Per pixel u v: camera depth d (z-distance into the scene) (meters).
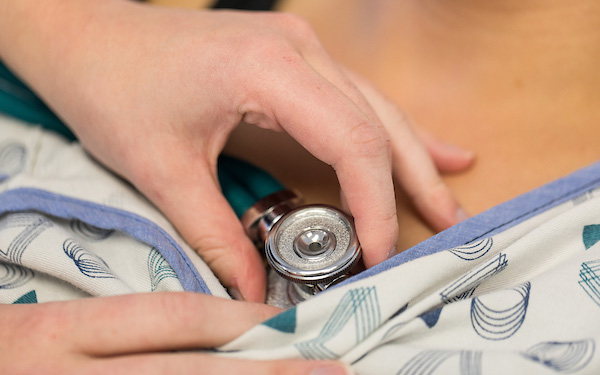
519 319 0.42
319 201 0.63
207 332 0.41
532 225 0.49
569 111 0.72
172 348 0.41
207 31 0.59
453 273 0.44
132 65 0.60
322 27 0.87
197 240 0.57
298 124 0.50
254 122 0.55
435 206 0.61
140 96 0.59
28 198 0.57
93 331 0.41
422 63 0.80
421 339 0.42
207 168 0.58
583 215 0.46
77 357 0.41
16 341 0.42
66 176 0.65
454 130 0.75
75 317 0.42
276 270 0.47
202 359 0.40
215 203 0.57
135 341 0.41
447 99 0.78
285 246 0.49
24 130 0.76
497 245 0.47
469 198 0.67
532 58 0.73
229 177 0.61
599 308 0.42
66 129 0.75
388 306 0.41
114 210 0.56
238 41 0.56
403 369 0.40
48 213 0.56
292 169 0.65
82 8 0.67
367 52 0.83
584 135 0.70
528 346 0.41
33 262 0.51
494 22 0.74
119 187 0.62
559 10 0.71
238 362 0.40
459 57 0.77
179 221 0.58
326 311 0.41
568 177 0.53
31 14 0.68
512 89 0.75
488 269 0.44
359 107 0.54
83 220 0.55
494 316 0.42
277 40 0.55
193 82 0.56
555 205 0.50
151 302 0.41
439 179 0.62
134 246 0.54
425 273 0.42
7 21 0.69
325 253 0.48
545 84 0.73
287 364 0.39
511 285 0.47
